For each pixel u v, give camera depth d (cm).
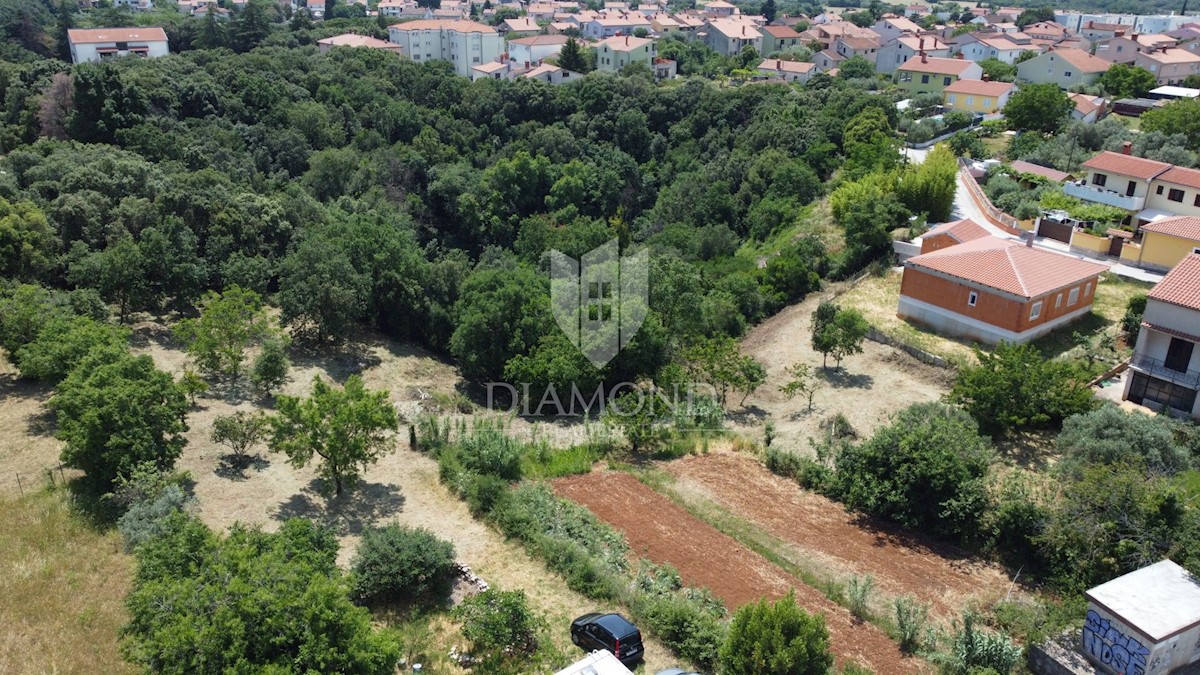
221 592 1590
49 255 3678
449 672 1852
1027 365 3077
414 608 2066
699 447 3122
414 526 2467
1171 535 2122
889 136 6838
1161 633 1723
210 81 6775
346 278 3969
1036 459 2866
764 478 2872
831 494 2736
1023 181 5947
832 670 1805
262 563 1644
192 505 2347
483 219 6688
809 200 6253
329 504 2581
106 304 3794
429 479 2788
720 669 1777
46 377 2927
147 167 4572
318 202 5416
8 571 2048
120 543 2209
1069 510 2242
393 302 4350
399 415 3303
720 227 5788
